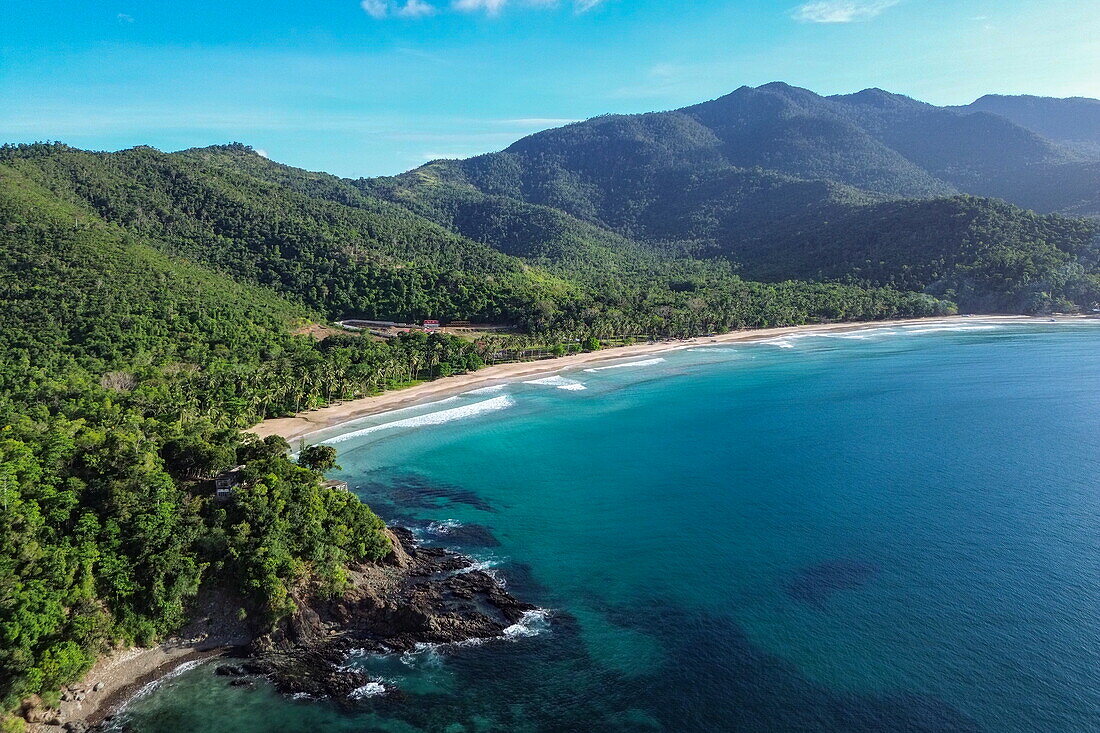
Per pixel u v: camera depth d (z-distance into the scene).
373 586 78.38
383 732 57.81
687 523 95.50
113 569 69.06
